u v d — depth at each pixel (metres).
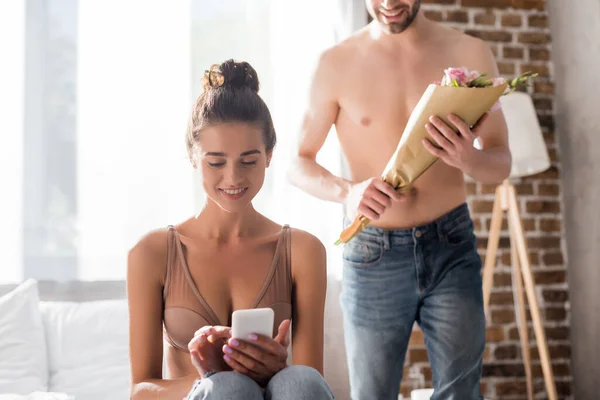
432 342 1.88
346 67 2.04
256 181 1.40
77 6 3.33
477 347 1.84
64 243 3.22
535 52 3.74
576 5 3.51
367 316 1.90
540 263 3.64
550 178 3.69
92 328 2.84
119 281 3.24
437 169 1.89
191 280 1.45
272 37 3.46
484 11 3.70
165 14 3.40
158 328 1.46
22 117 3.26
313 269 1.50
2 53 3.27
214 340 1.26
